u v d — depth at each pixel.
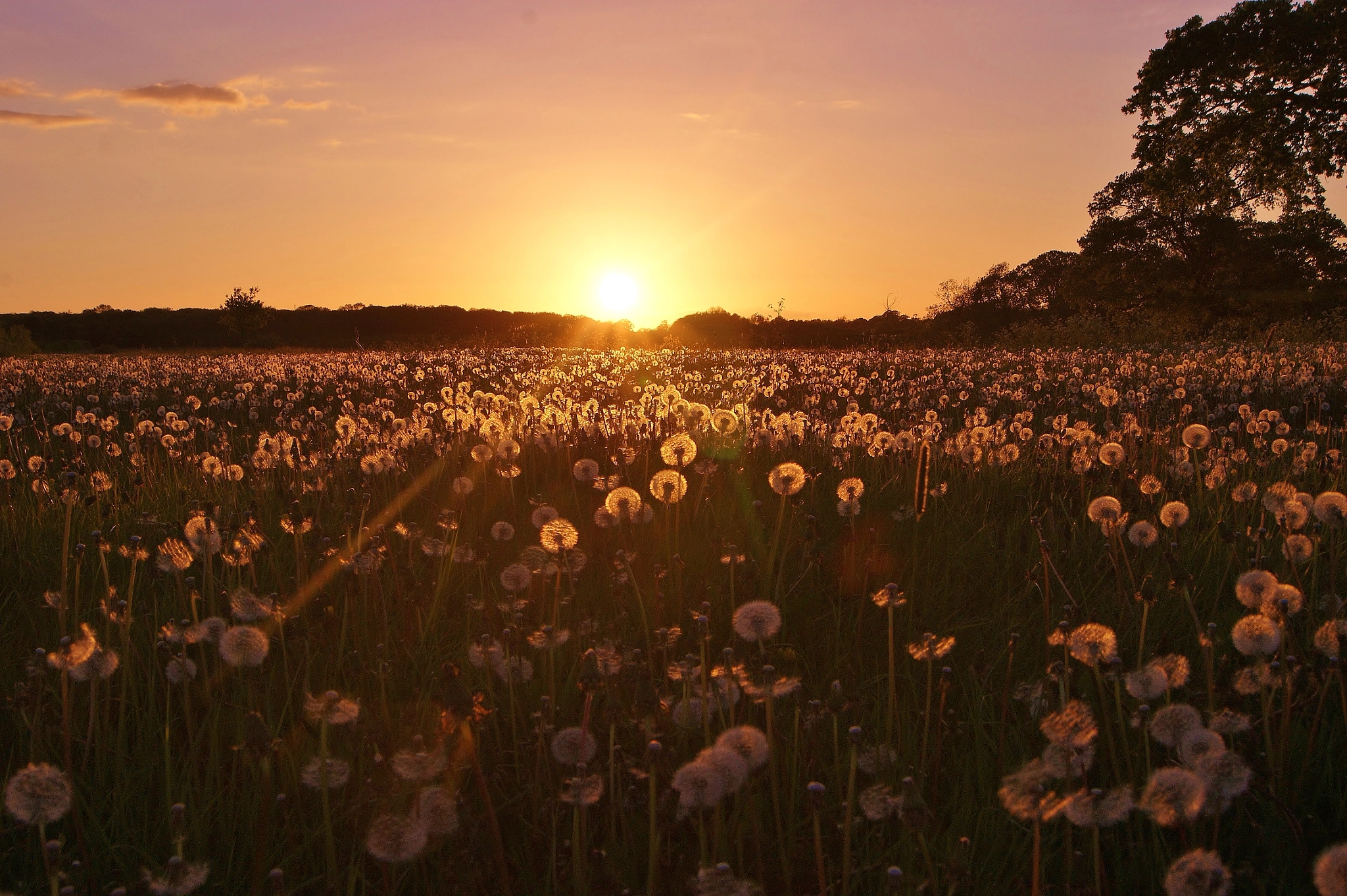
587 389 15.07
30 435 8.84
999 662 3.15
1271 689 2.54
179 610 3.56
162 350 55.72
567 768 2.51
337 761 2.31
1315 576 3.23
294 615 3.38
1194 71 35.12
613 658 2.55
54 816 1.95
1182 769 1.86
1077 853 2.07
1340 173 33.56
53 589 3.88
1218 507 4.78
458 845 2.15
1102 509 3.31
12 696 2.81
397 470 5.73
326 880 2.19
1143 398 9.12
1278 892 2.13
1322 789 2.51
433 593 3.62
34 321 71.19
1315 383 10.74
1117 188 54.66
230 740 2.71
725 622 3.43
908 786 1.88
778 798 2.32
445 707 2.00
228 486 5.70
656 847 1.97
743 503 5.02
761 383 15.24
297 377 17.86
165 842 2.32
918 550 4.28
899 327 50.47
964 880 2.15
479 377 18.66
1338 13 32.38
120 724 2.60
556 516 3.71
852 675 3.09
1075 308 57.75
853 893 2.16
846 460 6.13
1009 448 5.35
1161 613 3.46
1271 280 52.31
